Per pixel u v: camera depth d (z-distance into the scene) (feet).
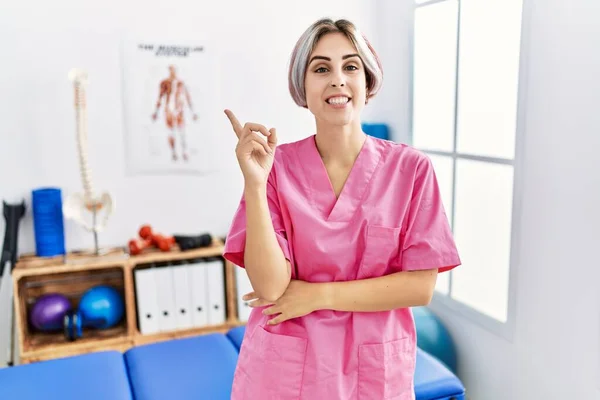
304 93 3.88
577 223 6.51
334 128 3.92
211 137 10.28
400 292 3.82
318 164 4.05
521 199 7.32
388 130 10.63
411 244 3.89
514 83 7.64
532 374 7.38
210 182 10.43
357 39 3.64
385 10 10.52
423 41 9.48
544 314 7.10
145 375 6.72
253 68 10.37
